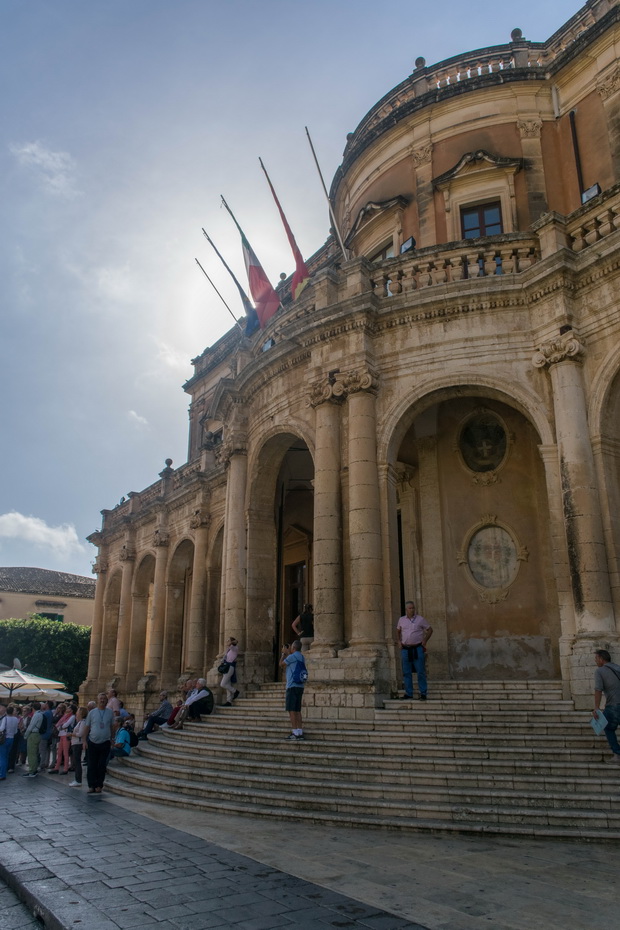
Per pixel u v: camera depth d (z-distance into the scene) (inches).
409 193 759.7
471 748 373.1
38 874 240.2
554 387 500.7
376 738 416.5
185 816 356.5
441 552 618.5
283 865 249.3
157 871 242.1
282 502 745.6
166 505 1133.1
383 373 566.6
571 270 507.2
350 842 287.0
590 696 419.8
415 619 485.7
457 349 542.9
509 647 576.7
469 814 312.0
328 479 559.8
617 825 290.0
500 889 218.7
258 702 582.2
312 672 503.5
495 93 730.2
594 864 248.8
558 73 711.1
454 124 743.7
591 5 728.3
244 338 761.6
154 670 1058.1
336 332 582.2
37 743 613.3
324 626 527.8
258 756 432.1
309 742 423.5
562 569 472.7
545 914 195.8
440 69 788.6
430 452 647.8
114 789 457.1
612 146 653.3
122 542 1314.0
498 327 536.4
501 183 704.4
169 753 490.3
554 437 498.9
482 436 629.3
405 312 560.1
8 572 2134.6
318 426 580.1
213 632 967.6
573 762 347.3
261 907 201.3
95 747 457.7
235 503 700.7
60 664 1569.9
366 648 493.7
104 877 234.7
